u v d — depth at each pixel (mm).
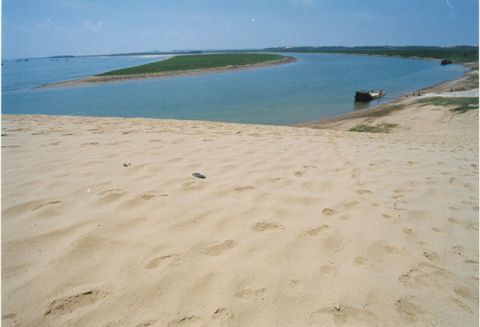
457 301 1808
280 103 23516
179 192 2869
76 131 5566
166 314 1592
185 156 3980
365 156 4672
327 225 2488
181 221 2398
